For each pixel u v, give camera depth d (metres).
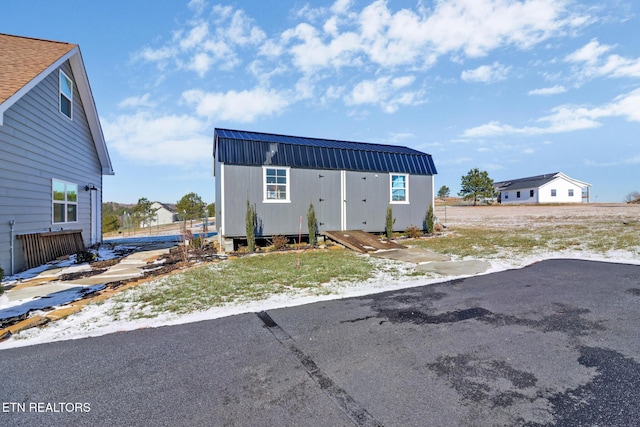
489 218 21.84
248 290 5.30
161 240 15.86
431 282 5.76
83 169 11.53
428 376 2.62
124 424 2.07
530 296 4.77
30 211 7.98
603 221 16.41
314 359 2.95
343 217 12.30
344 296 4.95
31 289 5.71
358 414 2.13
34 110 8.16
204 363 2.89
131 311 4.34
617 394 2.31
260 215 10.91
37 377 2.68
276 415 2.13
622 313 3.99
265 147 11.13
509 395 2.32
